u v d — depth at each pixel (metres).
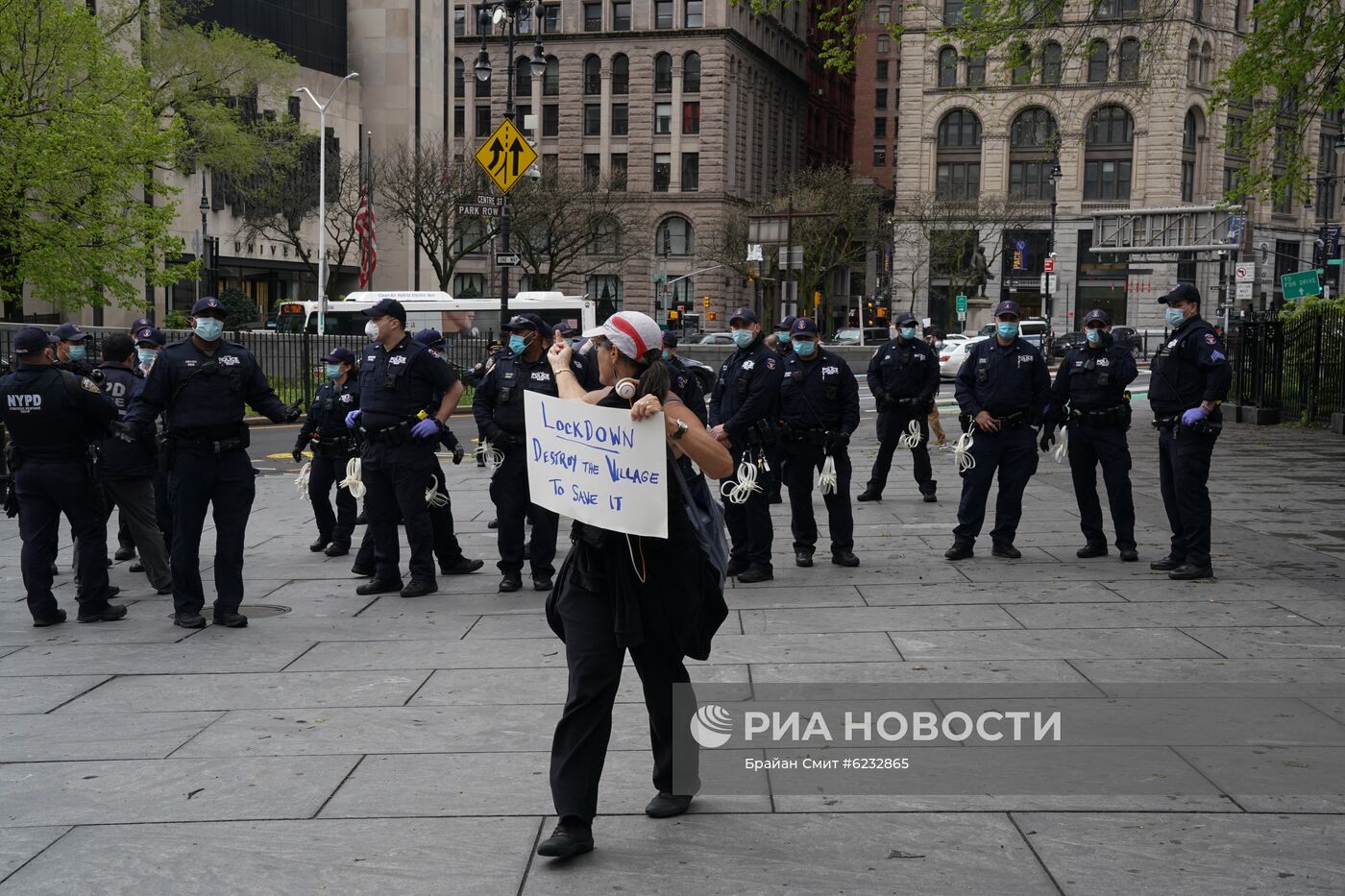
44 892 3.81
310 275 66.12
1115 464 9.43
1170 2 19.56
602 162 81.56
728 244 69.94
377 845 4.13
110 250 30.95
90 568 7.95
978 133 72.06
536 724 5.46
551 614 4.40
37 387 7.71
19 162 28.78
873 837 4.12
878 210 69.00
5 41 28.89
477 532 11.92
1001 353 9.52
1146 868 3.83
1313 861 3.87
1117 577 8.77
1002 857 3.94
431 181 51.94
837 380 9.28
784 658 6.52
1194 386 8.62
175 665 6.74
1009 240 70.31
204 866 3.99
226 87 43.22
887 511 12.80
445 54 72.38
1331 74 19.08
